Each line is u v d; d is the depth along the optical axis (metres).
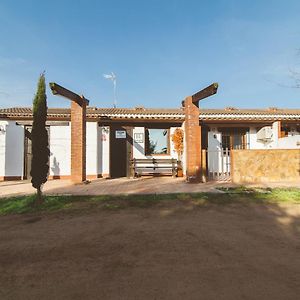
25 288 3.56
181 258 4.45
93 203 8.59
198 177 13.27
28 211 7.90
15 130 15.78
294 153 13.85
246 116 16.75
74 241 5.35
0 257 4.62
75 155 13.28
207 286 3.51
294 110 21.31
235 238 5.41
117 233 5.77
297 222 6.50
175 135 16.97
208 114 17.08
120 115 16.17
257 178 13.48
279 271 3.93
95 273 3.95
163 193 10.03
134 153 16.88
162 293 3.35
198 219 6.83
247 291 3.37
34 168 8.66
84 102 13.71
